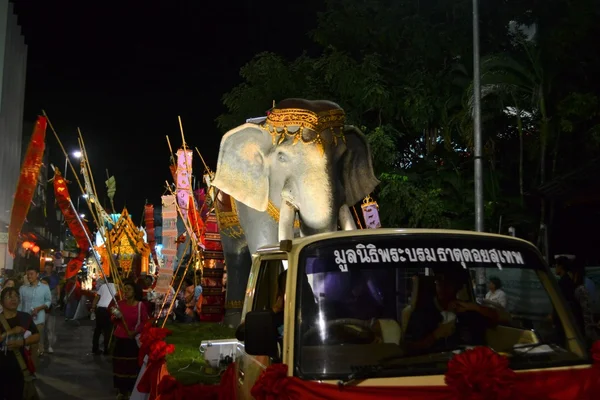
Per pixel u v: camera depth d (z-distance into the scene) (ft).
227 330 41.50
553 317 13.23
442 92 61.36
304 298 12.48
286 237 27.22
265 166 28.53
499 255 13.58
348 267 12.91
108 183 48.57
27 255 117.08
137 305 29.12
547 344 12.89
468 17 60.54
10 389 22.67
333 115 27.86
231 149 29.14
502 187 62.44
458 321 13.01
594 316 41.37
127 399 28.96
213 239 49.26
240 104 64.59
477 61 44.27
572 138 58.13
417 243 13.42
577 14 54.65
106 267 69.51
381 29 62.80
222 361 30.71
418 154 65.62
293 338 12.05
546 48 54.80
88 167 40.47
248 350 12.47
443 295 13.17
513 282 13.43
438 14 63.62
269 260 15.99
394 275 13.01
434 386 11.09
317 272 12.77
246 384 15.05
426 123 59.98
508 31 61.31
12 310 23.03
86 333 61.72
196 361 34.01
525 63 56.08
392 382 11.43
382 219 59.06
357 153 29.91
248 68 65.26
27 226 117.80
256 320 12.57
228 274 41.63
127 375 28.73
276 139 28.17
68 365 40.81
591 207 55.83
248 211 32.17
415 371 11.76
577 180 45.03
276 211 28.76
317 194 26.81
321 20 66.18
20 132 99.40
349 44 65.72
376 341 12.38
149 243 77.05
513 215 58.18
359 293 12.75
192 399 20.43
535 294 13.43
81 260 49.96
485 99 56.65
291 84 63.82
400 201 58.08
